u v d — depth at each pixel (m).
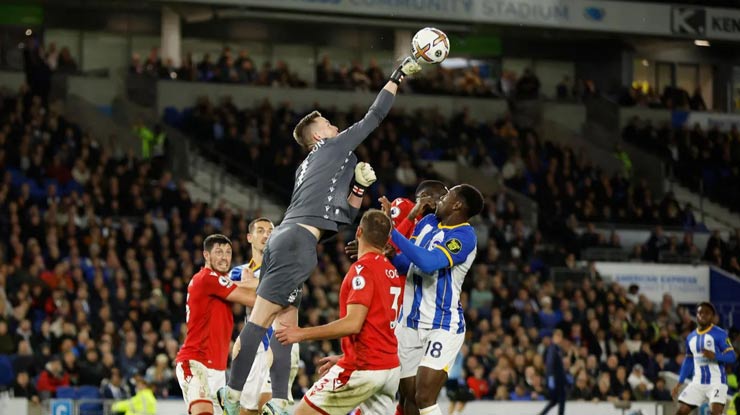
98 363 56.97
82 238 69.81
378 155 91.56
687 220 98.19
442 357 28.52
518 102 108.75
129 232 70.94
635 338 73.25
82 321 59.69
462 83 108.25
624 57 116.00
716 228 103.31
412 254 27.42
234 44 109.56
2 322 58.59
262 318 25.64
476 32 104.44
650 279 86.62
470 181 95.12
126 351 58.81
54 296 62.34
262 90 100.00
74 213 73.06
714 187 106.62
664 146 106.06
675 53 118.31
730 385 67.19
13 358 57.03
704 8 105.81
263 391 32.22
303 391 57.78
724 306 83.62
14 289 62.62
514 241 84.00
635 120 108.12
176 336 62.94
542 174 97.12
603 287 79.62
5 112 84.12
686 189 106.19
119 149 85.00
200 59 108.56
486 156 96.19
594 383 65.56
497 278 74.38
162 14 104.00
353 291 26.55
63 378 56.09
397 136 95.69
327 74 103.31
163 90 97.00
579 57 118.88
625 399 65.69
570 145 106.38
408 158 91.38
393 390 27.34
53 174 78.62
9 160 78.38
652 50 117.44
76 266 66.00
